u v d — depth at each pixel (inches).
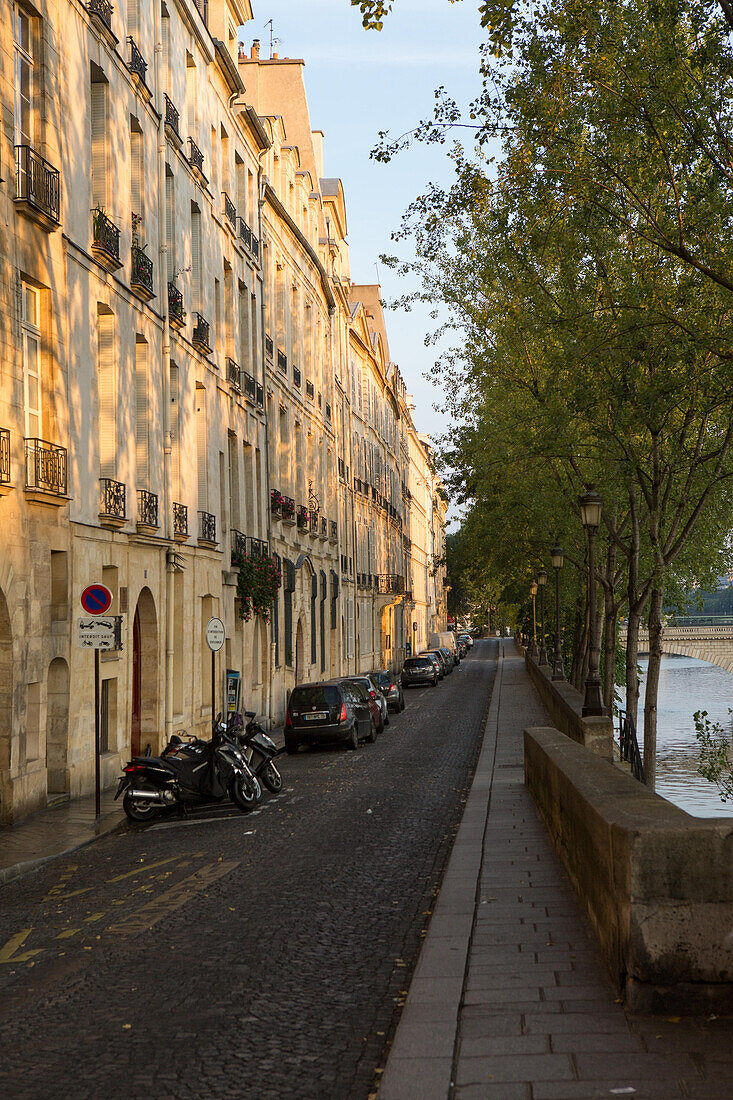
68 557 697.6
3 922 363.3
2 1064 219.0
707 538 1229.1
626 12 548.7
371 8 426.6
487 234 857.5
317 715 1007.6
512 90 569.0
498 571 1777.8
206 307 1135.6
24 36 664.4
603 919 256.7
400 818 546.0
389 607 2915.8
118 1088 203.2
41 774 644.1
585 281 703.1
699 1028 208.1
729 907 215.9
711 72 550.6
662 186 606.5
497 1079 189.2
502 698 1619.1
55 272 685.3
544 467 1095.6
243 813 610.2
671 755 2025.1
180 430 1008.9
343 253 2285.9
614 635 1291.8
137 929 331.9
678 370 688.4
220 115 1233.4
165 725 938.7
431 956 270.7
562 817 387.9
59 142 696.4
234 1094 197.8
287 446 1594.5
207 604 1113.4
